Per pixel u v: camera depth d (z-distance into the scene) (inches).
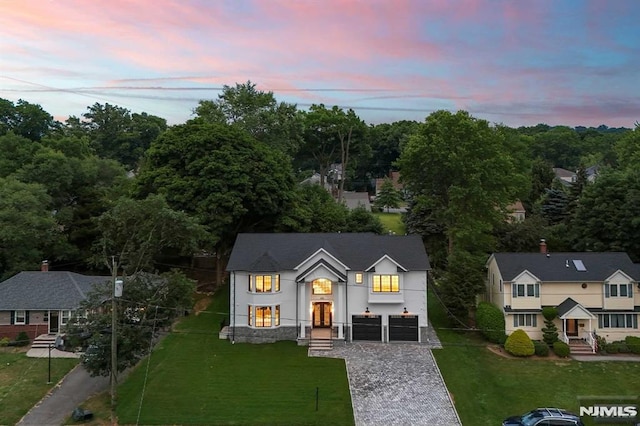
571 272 1936.5
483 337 1919.3
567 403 1455.5
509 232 2556.6
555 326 1878.7
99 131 4933.6
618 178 2362.2
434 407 1419.8
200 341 1845.5
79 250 2377.0
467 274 1990.7
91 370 1432.1
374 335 1891.0
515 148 3129.9
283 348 1806.1
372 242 2010.3
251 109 2972.4
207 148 2217.0
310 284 1921.8
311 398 1453.0
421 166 2326.5
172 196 2092.8
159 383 1529.3
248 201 2213.3
